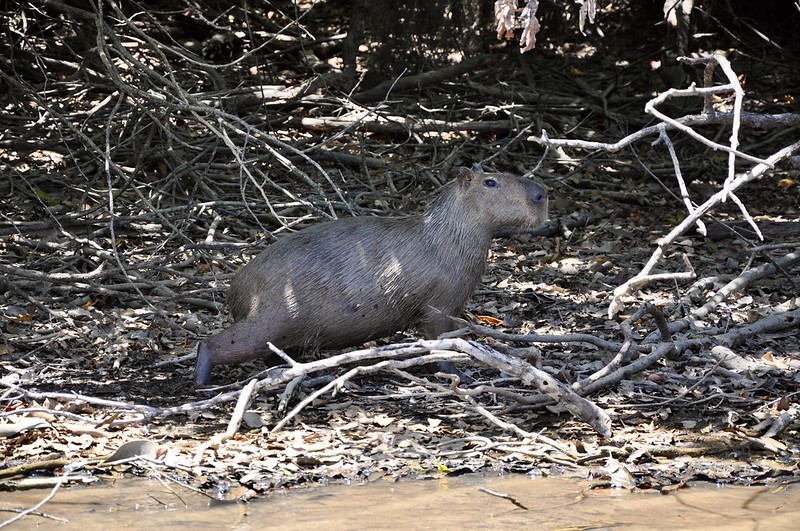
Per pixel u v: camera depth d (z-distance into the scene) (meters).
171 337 10.84
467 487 7.10
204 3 21.72
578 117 20.14
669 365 9.72
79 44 19.53
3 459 7.53
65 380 9.41
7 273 11.54
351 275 9.05
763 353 10.20
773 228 14.93
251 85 20.06
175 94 14.52
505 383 9.34
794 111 20.39
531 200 9.29
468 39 21.31
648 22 24.33
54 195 15.31
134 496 6.86
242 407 7.84
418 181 16.84
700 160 18.09
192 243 12.76
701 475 7.38
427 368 9.93
